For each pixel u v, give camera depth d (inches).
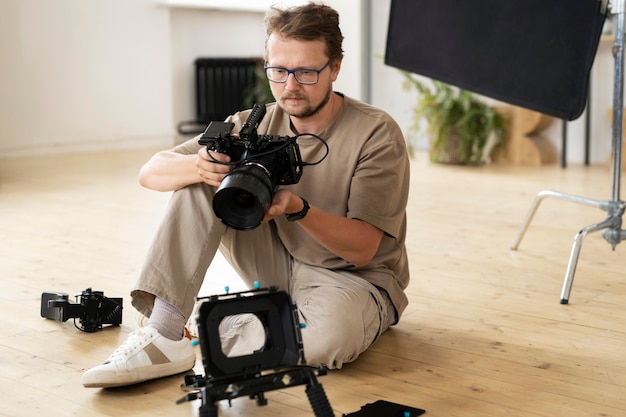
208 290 102.3
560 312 90.7
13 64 229.6
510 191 169.9
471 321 87.6
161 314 70.2
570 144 212.1
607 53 202.2
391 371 73.1
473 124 205.5
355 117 74.2
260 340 70.4
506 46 114.0
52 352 78.5
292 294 77.0
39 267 111.7
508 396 67.4
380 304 76.1
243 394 52.7
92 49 246.7
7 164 216.5
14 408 65.4
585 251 118.6
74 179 191.2
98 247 123.9
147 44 260.1
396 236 74.7
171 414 64.1
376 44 229.9
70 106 243.4
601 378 71.4
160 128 267.0
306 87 68.1
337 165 73.8
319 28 67.0
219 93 278.4
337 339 70.5
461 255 117.3
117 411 64.7
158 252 70.1
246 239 76.3
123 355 67.7
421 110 210.2
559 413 64.1
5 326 86.5
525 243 124.3
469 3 116.3
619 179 101.5
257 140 61.9
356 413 63.0
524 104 113.3
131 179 191.5
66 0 239.0
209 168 63.1
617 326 85.7
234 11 285.0
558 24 108.8
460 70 118.7
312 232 69.0
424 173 195.5
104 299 84.9
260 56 289.1
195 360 72.1
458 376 71.9
